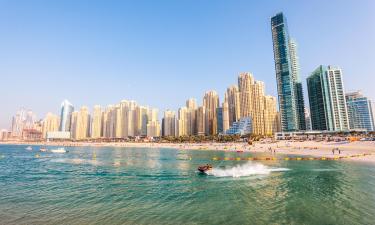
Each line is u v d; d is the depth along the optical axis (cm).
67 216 2370
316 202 2820
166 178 4547
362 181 4031
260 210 2541
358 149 10069
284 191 3381
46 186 3862
